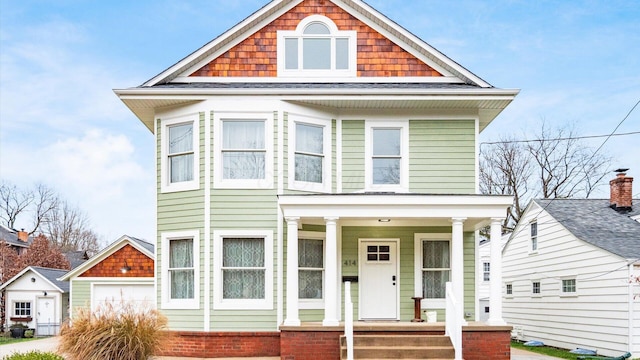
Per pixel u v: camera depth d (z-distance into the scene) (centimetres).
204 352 1263
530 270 2083
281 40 1435
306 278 1343
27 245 4559
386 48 1443
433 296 1388
